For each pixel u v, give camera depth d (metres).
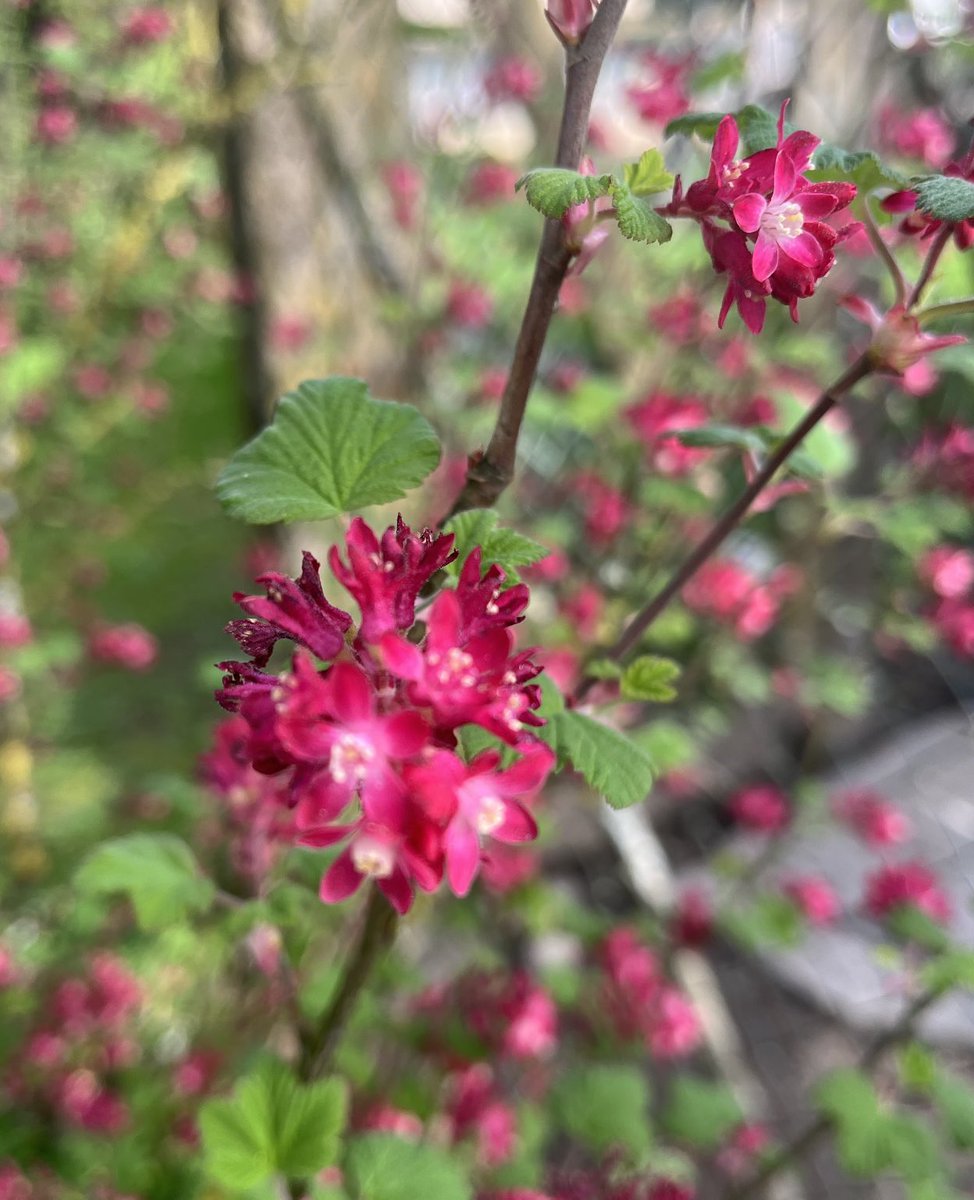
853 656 0.53
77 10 0.41
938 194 0.12
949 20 0.32
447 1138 0.30
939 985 0.26
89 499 0.56
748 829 0.42
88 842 0.45
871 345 0.13
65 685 0.50
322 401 0.14
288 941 0.19
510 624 0.11
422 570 0.11
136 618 0.59
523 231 0.47
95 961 0.33
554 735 0.14
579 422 0.36
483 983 0.31
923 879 0.30
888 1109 0.27
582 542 0.39
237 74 0.41
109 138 0.45
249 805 0.19
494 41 0.45
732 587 0.35
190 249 0.55
